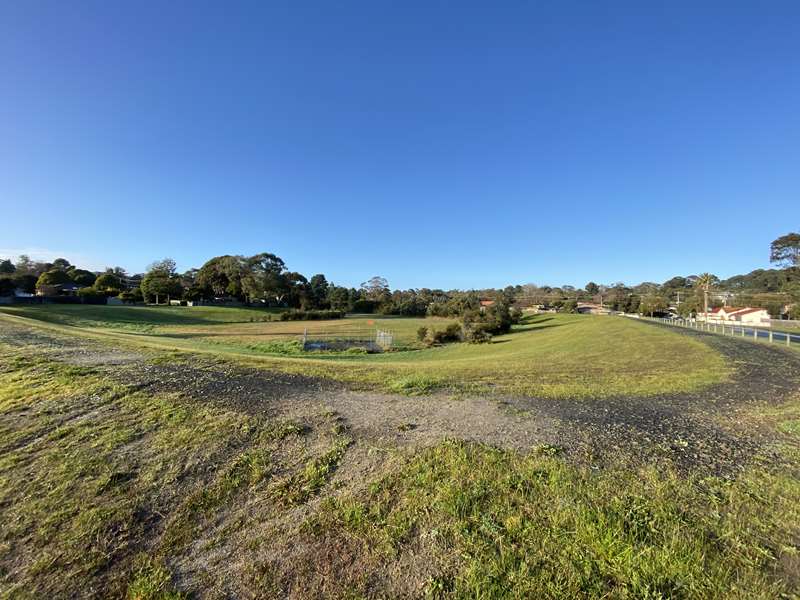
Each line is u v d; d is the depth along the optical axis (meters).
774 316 57.91
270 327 47.81
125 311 50.78
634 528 2.96
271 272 79.38
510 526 3.06
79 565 2.98
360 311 87.00
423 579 2.61
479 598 2.42
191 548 3.11
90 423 5.56
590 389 7.91
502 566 2.66
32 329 15.17
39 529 3.40
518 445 4.62
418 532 3.07
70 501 3.77
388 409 6.20
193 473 4.21
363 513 3.34
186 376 8.26
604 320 44.84
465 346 31.42
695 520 3.11
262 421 5.57
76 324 34.59
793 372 10.59
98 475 4.20
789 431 5.32
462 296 66.88
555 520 3.11
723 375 10.02
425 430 5.17
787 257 55.22
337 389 7.54
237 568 2.84
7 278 59.44
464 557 2.77
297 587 2.62
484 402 6.68
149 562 2.97
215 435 5.11
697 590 2.42
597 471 3.95
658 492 3.52
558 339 28.59
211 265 82.88
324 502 3.56
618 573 2.57
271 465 4.32
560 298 98.06
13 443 5.01
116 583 2.81
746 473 3.96
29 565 3.01
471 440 4.79
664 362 12.83
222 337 34.47
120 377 7.99
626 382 8.84
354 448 4.63
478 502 3.40
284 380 8.20
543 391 7.63
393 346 31.77
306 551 2.95
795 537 2.91
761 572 2.56
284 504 3.58
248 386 7.60
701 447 4.68
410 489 3.66
